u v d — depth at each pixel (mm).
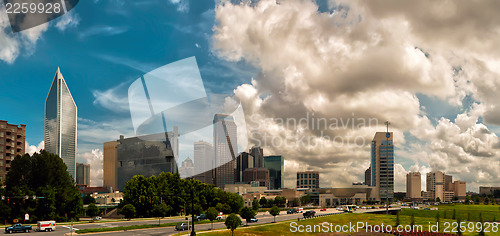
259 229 110625
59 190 146750
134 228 111688
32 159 147750
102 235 98000
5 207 133250
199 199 177375
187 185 176375
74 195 152500
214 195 185750
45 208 140375
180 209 170500
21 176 146375
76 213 152250
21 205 137250
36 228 104875
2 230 108562
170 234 99875
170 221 137250
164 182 170875
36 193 141375
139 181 166875
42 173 145875
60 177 151875
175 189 173000
